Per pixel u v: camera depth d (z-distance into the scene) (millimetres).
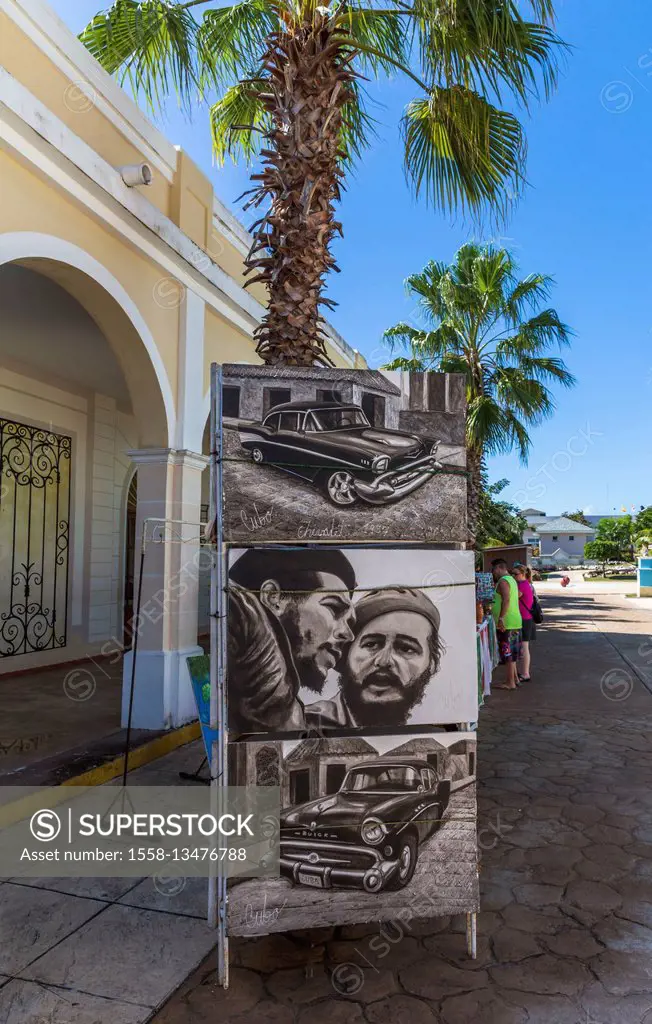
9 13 4016
